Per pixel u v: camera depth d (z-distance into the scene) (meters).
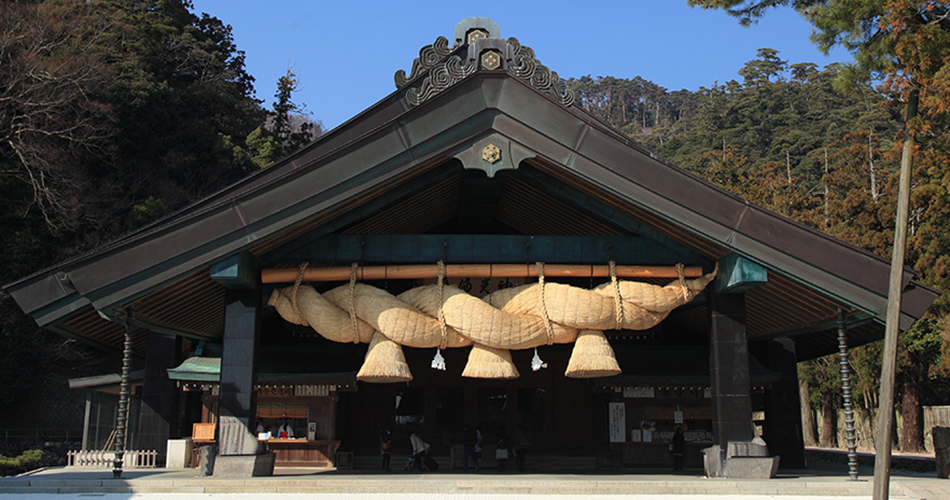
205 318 16.36
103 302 11.80
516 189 16.03
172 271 11.94
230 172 48.16
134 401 20.42
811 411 49.41
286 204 12.13
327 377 17.38
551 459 19.25
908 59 12.20
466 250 13.76
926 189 26.84
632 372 17.91
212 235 12.02
